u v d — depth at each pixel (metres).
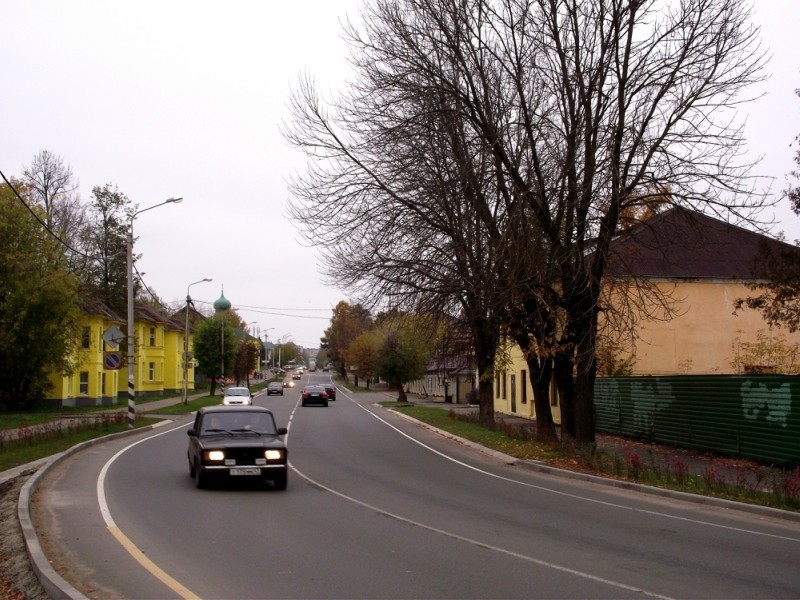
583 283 20.31
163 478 15.94
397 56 21.72
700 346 32.16
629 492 15.23
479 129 21.20
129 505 12.35
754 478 16.92
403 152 22.03
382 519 11.45
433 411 48.19
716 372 32.03
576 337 21.25
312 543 9.59
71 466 17.94
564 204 20.14
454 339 28.66
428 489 15.13
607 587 7.59
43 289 43.25
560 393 23.44
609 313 22.67
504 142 21.05
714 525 11.53
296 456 21.56
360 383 133.25
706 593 7.43
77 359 48.56
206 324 76.19
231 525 10.75
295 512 11.98
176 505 12.45
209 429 15.34
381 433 31.44
